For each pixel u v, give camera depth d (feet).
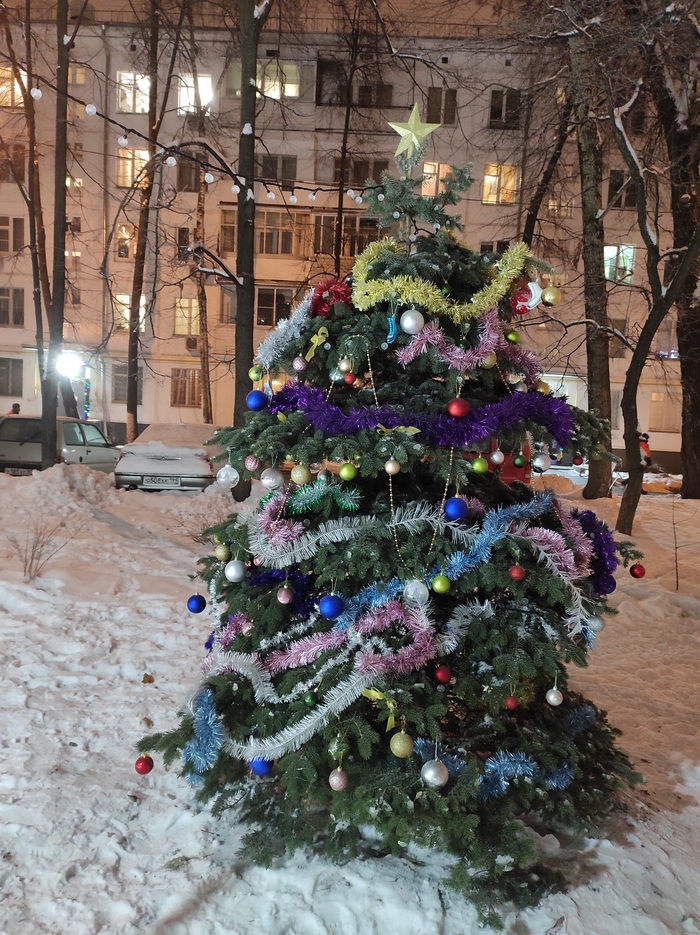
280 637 9.61
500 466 10.71
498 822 8.39
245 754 8.89
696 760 12.21
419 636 8.62
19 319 100.07
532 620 9.09
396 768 8.60
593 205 40.57
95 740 11.41
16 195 96.48
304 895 8.00
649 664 17.76
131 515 31.81
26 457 44.01
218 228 94.02
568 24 31.94
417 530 8.82
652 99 38.29
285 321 9.65
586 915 7.86
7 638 15.83
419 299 8.68
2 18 52.85
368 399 9.33
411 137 9.50
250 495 37.35
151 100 63.77
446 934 7.52
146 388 99.30
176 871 8.28
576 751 9.20
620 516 32.30
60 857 8.42
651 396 97.25
